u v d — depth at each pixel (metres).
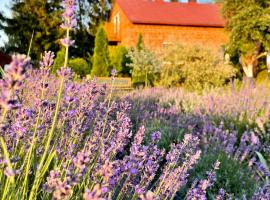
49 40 32.09
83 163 1.15
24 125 1.68
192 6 31.16
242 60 25.84
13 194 1.36
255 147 4.47
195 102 7.77
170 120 5.43
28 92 2.55
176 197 3.06
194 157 2.39
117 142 2.01
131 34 28.97
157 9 30.08
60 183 1.06
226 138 4.71
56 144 2.18
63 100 2.46
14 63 0.86
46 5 32.19
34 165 1.85
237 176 3.71
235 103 7.14
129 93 8.00
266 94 8.24
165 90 10.21
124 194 2.09
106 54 22.41
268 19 23.34
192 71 15.57
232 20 25.28
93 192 0.88
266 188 2.79
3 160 1.55
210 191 3.19
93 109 2.76
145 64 16.27
